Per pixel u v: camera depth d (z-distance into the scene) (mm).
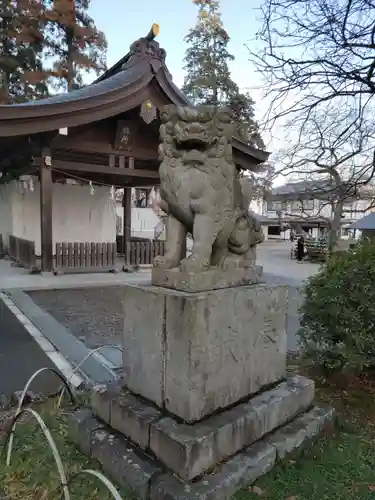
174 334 2203
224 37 20062
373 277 3188
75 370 3709
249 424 2297
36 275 9453
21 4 17328
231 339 2359
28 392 3211
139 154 10422
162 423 2160
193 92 19922
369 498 2092
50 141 8914
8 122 7637
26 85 18438
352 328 3184
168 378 2256
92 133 9727
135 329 2498
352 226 16359
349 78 4230
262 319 2600
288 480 2203
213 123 2365
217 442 2098
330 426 2801
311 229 29203
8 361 4016
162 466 2074
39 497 2057
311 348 3574
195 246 2400
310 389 2842
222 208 2488
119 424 2379
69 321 5680
